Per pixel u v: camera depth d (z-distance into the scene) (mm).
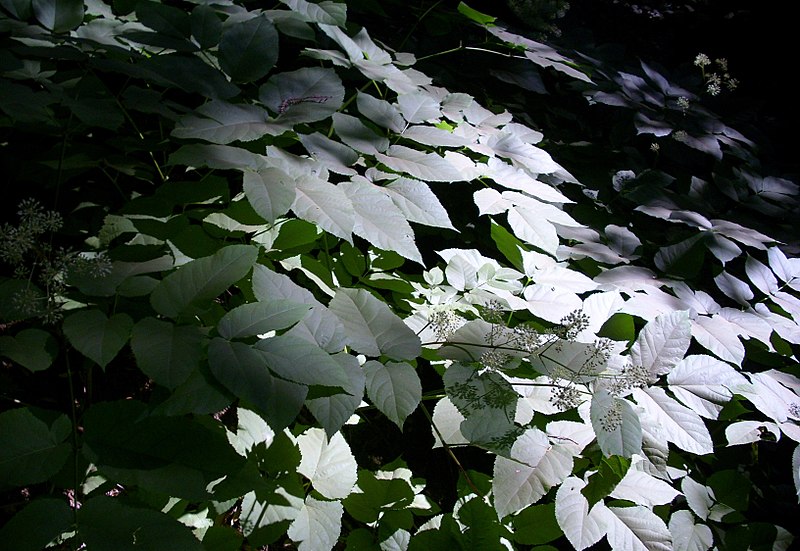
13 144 1549
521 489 1226
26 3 1359
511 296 1506
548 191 1604
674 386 1346
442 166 1396
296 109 1295
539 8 2441
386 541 1279
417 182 1360
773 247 1861
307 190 1202
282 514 1229
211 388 993
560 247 1774
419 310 1480
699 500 1466
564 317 1364
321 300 1560
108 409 1025
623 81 2393
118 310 1143
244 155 1198
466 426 1190
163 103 1242
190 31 1430
